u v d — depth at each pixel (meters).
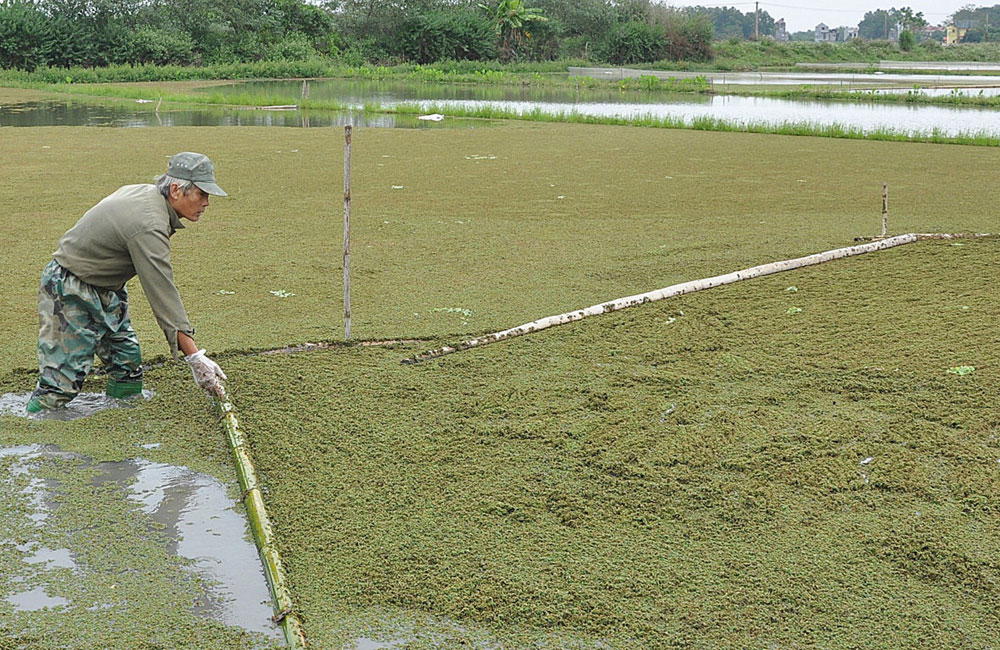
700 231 9.58
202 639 3.10
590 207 10.89
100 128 19.83
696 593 3.36
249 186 12.08
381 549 3.62
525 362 5.64
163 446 4.49
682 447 4.50
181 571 3.49
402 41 57.09
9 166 13.48
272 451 4.43
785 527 3.81
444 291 7.18
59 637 3.08
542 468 4.30
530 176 13.28
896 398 5.11
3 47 44.22
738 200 11.51
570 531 3.77
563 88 40.84
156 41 48.12
